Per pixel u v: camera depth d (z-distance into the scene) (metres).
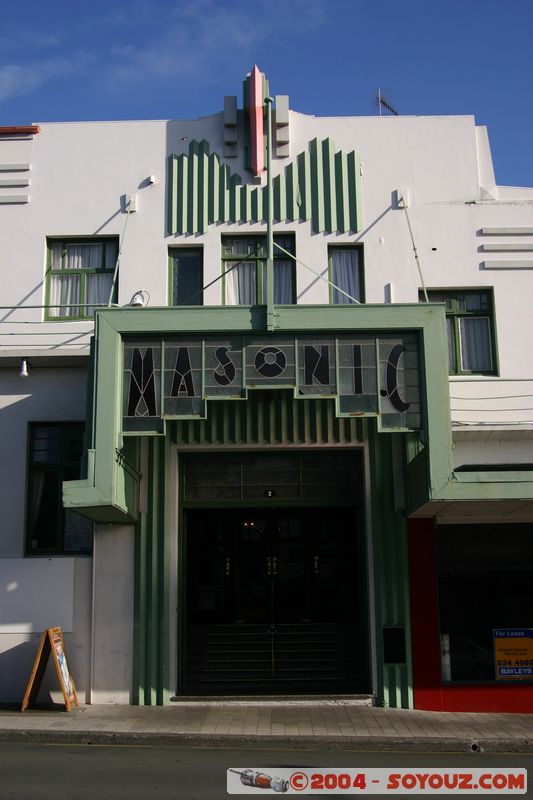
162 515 14.38
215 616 15.03
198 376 12.62
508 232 15.59
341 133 15.92
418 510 13.52
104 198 15.67
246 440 14.61
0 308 14.95
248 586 15.14
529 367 15.19
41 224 15.58
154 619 14.05
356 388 12.63
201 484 14.93
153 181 15.65
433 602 14.11
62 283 15.60
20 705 13.59
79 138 15.89
